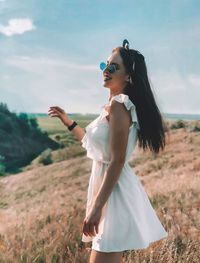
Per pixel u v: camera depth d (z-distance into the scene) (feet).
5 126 137.59
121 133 8.73
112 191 9.05
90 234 8.52
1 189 76.07
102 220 9.02
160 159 62.95
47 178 80.64
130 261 14.34
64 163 93.30
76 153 114.62
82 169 84.07
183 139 72.18
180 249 16.07
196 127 78.28
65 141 124.67
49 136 128.67
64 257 16.30
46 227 20.31
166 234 9.70
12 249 17.22
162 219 19.63
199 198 26.58
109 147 9.01
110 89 9.66
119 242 8.86
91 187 9.38
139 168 61.26
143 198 9.50
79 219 21.07
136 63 9.45
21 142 128.47
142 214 9.25
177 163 59.11
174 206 25.14
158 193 31.76
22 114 146.30
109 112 8.93
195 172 47.34
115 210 8.97
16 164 123.85
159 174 54.34
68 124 11.00
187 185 32.45
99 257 9.01
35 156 123.75
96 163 9.25
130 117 9.03
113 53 9.53
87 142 9.24
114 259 9.00
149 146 9.52
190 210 23.07
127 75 9.44
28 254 16.46
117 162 8.65
